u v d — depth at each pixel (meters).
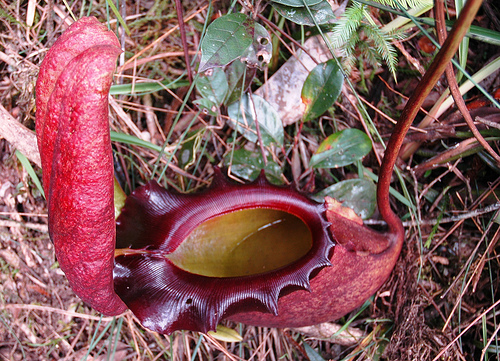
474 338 0.48
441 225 0.51
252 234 0.43
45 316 0.51
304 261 0.40
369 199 0.50
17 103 0.48
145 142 0.47
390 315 0.50
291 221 0.43
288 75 0.50
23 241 0.51
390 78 0.51
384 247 0.44
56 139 0.32
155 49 0.50
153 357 0.50
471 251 0.50
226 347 0.49
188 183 0.52
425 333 0.48
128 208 0.40
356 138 0.49
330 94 0.47
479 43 0.50
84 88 0.30
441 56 0.32
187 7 0.50
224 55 0.42
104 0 0.49
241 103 0.49
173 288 0.39
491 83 0.48
